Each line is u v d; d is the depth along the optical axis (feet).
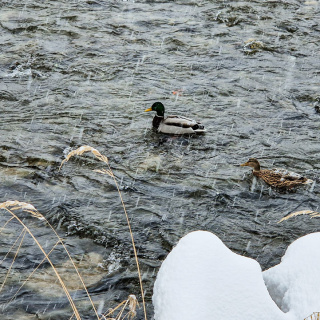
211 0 70.03
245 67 54.80
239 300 12.98
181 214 32.45
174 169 37.52
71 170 36.70
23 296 25.05
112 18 64.39
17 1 67.62
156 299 13.47
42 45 57.06
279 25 63.98
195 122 42.60
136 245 29.35
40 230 30.35
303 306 12.96
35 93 48.01
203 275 13.26
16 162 37.40
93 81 50.78
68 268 27.30
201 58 56.24
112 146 40.40
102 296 25.31
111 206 32.86
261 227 31.48
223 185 35.76
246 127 44.16
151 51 57.21
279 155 40.19
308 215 32.68
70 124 43.24
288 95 49.78
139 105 47.03
